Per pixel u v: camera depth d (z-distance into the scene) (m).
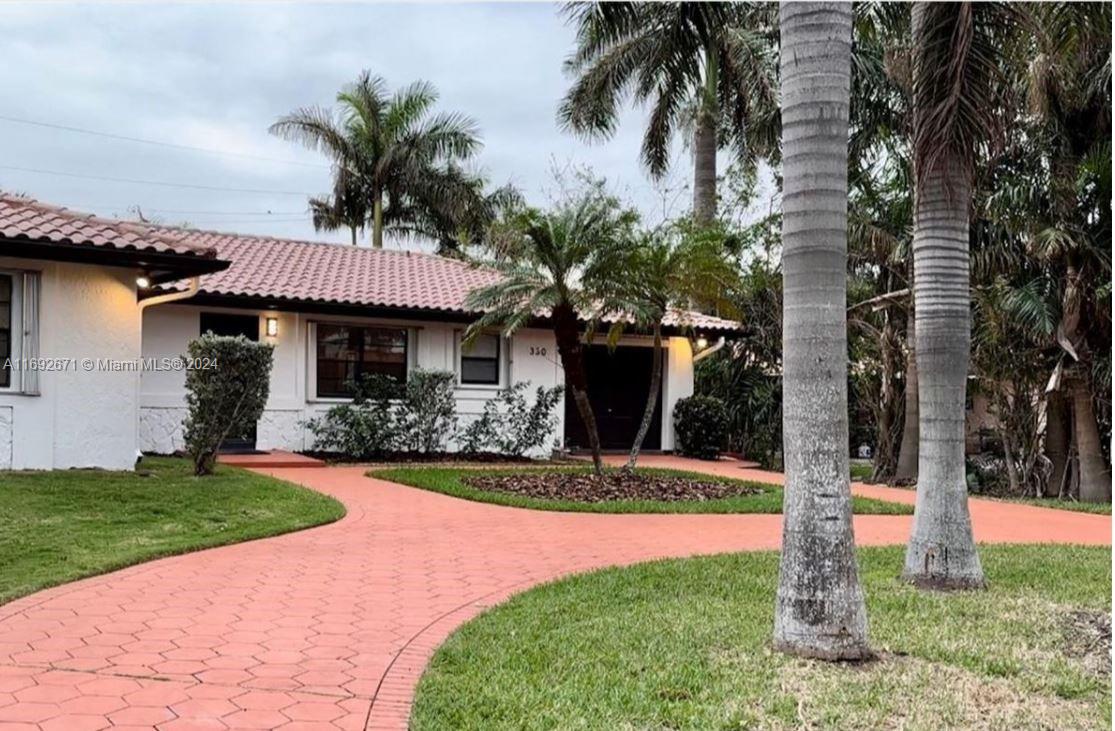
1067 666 4.75
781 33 5.06
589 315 13.09
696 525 9.67
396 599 6.05
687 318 17.00
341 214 30.97
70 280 10.98
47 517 8.20
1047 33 8.39
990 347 13.61
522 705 4.01
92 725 3.74
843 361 4.90
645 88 19.97
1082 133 12.48
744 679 4.42
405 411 15.57
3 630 5.08
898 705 4.13
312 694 4.19
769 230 18.81
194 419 11.20
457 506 10.47
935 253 6.76
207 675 4.41
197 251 11.12
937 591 6.49
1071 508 12.03
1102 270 12.36
